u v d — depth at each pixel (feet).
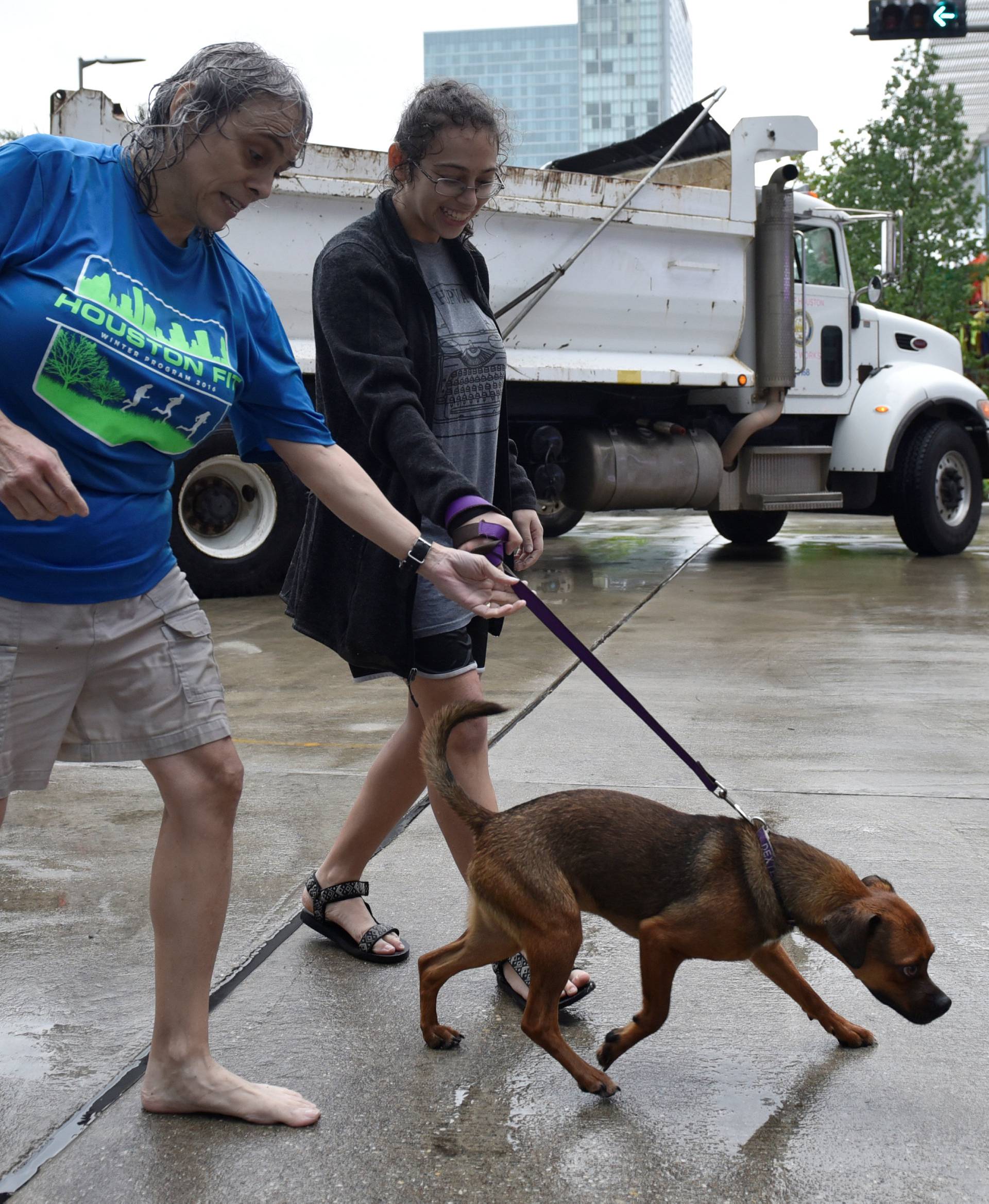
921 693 18.86
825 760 15.24
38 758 7.12
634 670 20.75
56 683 7.02
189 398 6.97
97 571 6.92
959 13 44.09
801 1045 8.50
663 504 33.32
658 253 30.12
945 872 11.43
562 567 34.71
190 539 27.78
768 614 26.21
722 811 13.16
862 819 12.94
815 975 9.57
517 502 10.10
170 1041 7.52
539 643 23.16
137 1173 6.95
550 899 7.72
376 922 10.05
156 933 7.50
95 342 6.48
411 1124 7.48
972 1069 8.11
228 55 6.63
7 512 6.62
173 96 6.64
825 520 52.06
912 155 70.13
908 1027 8.70
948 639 23.22
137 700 7.23
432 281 9.25
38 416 6.54
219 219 6.91
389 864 11.82
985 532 45.65
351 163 24.98
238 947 10.02
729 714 17.67
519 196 27.27
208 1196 6.74
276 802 13.76
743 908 7.60
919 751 15.65
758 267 32.55
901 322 37.81
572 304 28.99
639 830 7.88
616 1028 8.70
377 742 16.40
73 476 6.75
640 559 36.91
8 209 6.41
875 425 35.86
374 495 7.96
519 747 15.88
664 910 7.70
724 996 9.28
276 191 24.34
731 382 32.01
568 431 32.35
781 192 32.04
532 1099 7.79
